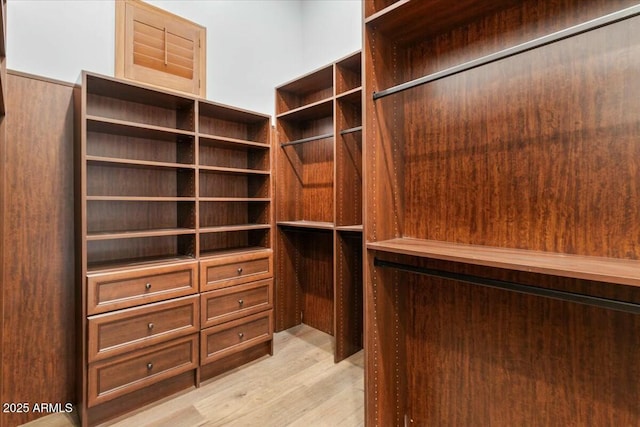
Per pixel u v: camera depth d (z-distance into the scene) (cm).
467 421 141
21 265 176
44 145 182
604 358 109
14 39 180
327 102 245
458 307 142
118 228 208
